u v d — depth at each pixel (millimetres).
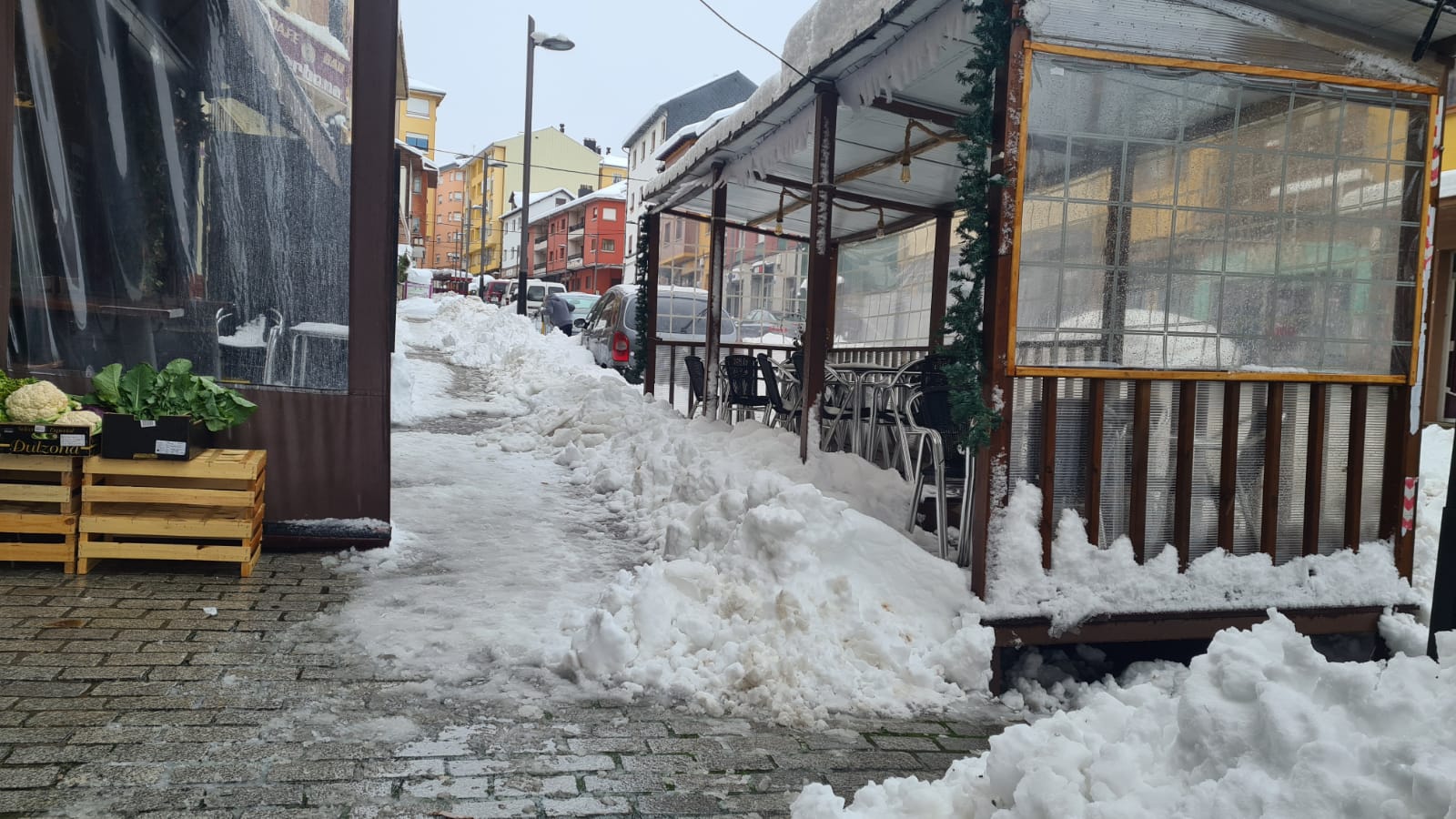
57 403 4645
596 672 3820
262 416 5270
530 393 11969
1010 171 4250
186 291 5273
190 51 5230
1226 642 2479
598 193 71562
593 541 5957
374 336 5383
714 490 6145
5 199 5059
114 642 3809
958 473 5594
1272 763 2092
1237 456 4641
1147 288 4484
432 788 2885
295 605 4406
